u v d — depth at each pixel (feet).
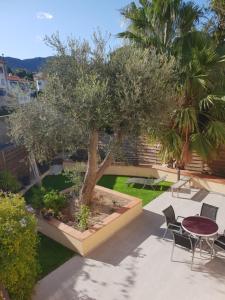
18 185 32.19
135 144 28.68
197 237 22.13
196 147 32.32
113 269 20.72
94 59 22.56
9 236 15.06
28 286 16.33
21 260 15.49
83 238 21.97
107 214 26.94
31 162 34.42
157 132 25.55
